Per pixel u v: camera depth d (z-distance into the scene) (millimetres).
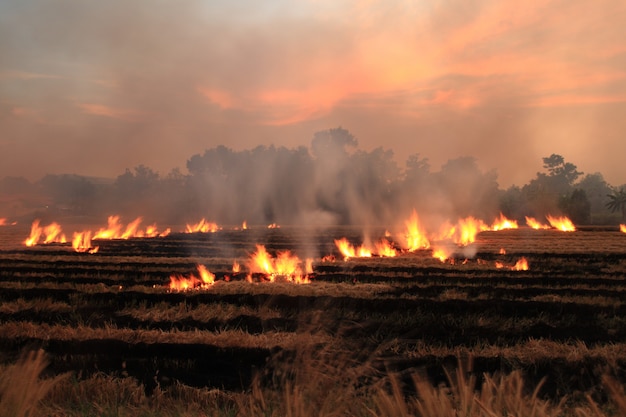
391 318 16453
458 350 13031
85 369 11859
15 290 20828
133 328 15938
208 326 16125
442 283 23938
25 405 7270
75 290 20922
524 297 20781
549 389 10805
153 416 8398
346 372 8844
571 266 30516
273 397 8133
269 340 13578
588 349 13422
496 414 6836
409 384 10750
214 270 27984
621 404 8203
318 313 15320
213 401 9336
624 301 19844
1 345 13500
